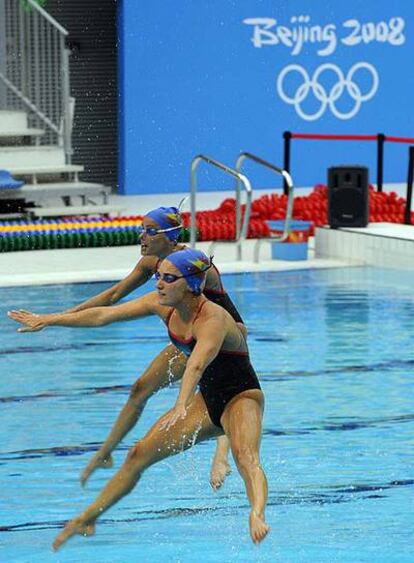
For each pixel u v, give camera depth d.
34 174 45.50
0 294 31.67
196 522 16.83
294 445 19.73
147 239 17.11
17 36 48.19
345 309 30.08
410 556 15.43
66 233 39.53
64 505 17.30
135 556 15.58
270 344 26.47
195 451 20.08
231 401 15.09
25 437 20.25
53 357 25.61
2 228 39.75
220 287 16.39
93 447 19.77
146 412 21.75
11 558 15.47
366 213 37.28
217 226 40.34
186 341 15.17
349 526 16.42
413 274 34.84
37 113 47.44
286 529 16.36
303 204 42.97
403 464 18.88
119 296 17.39
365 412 21.52
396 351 25.86
